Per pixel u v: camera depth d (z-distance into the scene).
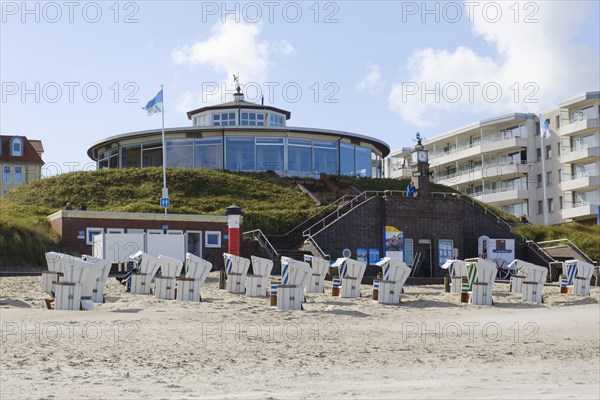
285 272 28.39
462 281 32.38
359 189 61.84
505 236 51.59
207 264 28.83
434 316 27.11
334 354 18.89
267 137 64.94
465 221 51.00
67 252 42.62
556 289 38.97
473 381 15.80
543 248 52.59
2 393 13.01
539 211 92.94
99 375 14.94
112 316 23.20
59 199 55.81
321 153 66.25
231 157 64.44
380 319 25.89
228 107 71.06
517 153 94.75
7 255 40.72
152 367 16.08
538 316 27.66
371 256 47.75
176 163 65.06
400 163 114.75
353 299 31.41
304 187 60.97
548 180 92.25
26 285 31.52
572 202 89.06
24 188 60.16
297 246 48.19
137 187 57.84
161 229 44.44
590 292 37.06
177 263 29.03
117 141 67.88
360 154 68.50
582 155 86.94
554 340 22.59
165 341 19.39
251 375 15.73
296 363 17.41
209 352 18.28
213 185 58.81
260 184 60.22
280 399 13.23
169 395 13.32
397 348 20.27
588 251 56.91
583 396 14.08
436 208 49.25
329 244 47.00
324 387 14.66
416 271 48.06
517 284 35.38
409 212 48.56
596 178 85.88
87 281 25.00
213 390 13.98
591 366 18.38
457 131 101.12
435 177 106.69
